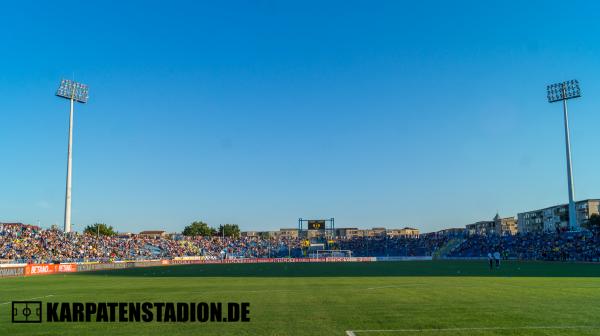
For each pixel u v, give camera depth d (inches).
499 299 993.5
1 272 2169.0
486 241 4953.3
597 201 6033.5
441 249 5196.9
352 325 693.3
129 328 693.3
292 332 646.5
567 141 4232.3
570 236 3973.9
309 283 1508.4
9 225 3420.3
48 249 3346.5
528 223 7642.7
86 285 1525.6
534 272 2052.2
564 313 789.9
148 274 2244.1
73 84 3777.1
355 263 3764.8
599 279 1587.1
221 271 2506.2
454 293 1125.7
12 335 652.7
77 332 669.9
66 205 3742.6
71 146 3786.9
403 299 1008.2
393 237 5984.3
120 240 4274.1
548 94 4340.6
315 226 5408.5
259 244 5812.0
